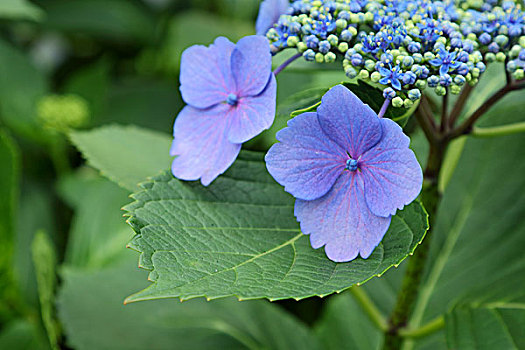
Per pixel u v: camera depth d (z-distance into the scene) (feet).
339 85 1.07
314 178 1.10
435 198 1.27
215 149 1.18
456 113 1.25
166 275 1.05
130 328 1.55
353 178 1.10
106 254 1.76
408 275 1.31
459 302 1.32
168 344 1.54
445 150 1.26
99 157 1.39
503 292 1.32
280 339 1.58
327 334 1.67
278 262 1.09
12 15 1.92
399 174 1.06
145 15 2.51
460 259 1.51
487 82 1.42
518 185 1.52
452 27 1.14
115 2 2.41
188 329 1.56
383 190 1.07
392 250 1.08
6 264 1.65
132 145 1.46
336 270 1.07
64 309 1.55
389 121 1.06
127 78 2.47
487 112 1.40
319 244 1.10
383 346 1.36
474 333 1.27
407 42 1.11
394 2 1.17
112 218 1.80
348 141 1.09
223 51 1.18
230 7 2.68
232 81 1.18
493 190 1.53
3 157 1.58
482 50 1.19
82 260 1.75
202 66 1.20
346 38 1.13
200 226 1.13
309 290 1.04
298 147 1.09
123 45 2.53
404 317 1.33
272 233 1.15
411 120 1.54
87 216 1.79
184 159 1.19
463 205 1.54
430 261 1.53
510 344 1.25
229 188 1.19
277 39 1.17
